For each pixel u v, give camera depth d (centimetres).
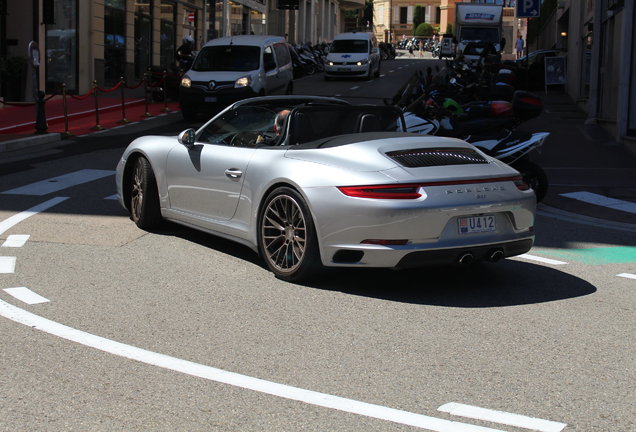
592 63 2128
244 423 370
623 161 1519
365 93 2894
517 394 411
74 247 728
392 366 448
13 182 1104
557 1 3678
